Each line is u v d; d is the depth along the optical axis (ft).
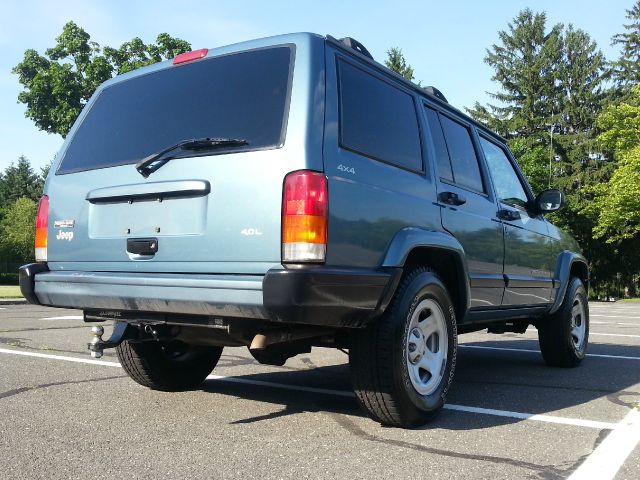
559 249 21.04
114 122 13.60
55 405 14.30
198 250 11.27
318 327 12.16
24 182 284.41
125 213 12.41
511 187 18.94
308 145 10.75
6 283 170.60
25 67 74.28
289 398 15.56
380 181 12.22
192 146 11.67
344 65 12.23
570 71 160.04
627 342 29.43
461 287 14.38
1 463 10.17
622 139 117.08
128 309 12.06
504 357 24.06
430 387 13.12
